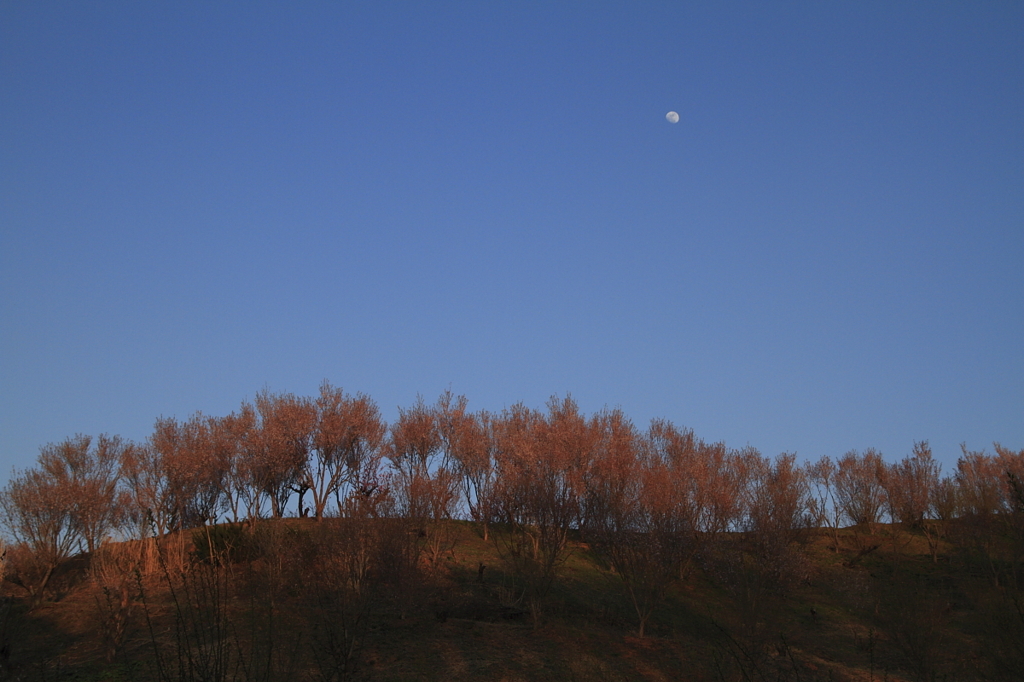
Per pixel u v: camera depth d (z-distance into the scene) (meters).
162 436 37.09
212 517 27.86
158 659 10.81
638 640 23.16
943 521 43.28
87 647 19.11
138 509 32.78
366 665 18.08
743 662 19.27
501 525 41.69
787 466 38.53
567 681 18.22
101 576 20.81
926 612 23.08
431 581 24.34
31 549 27.06
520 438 37.25
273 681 12.44
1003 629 18.86
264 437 40.28
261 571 19.25
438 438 43.69
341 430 41.34
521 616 25.31
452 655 19.75
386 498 24.62
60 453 32.88
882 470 48.59
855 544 44.69
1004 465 45.00
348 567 20.67
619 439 35.81
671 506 26.67
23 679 16.61
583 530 28.27
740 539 30.80
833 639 26.14
